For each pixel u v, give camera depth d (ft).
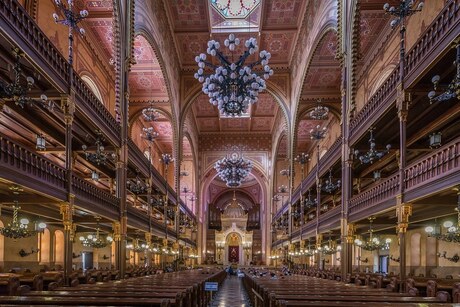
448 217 52.34
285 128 107.45
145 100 97.96
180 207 111.45
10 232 41.65
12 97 34.04
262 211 160.97
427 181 35.24
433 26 34.81
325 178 82.43
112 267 74.74
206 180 154.71
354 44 57.47
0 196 41.32
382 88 46.80
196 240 149.28
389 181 44.16
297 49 91.35
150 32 71.10
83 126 53.26
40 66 36.86
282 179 140.46
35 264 68.44
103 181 82.07
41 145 51.60
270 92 102.73
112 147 61.67
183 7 82.17
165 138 126.82
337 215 64.44
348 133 59.26
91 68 75.15
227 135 146.92
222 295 64.90
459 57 29.94
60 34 62.03
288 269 99.04
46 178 38.22
